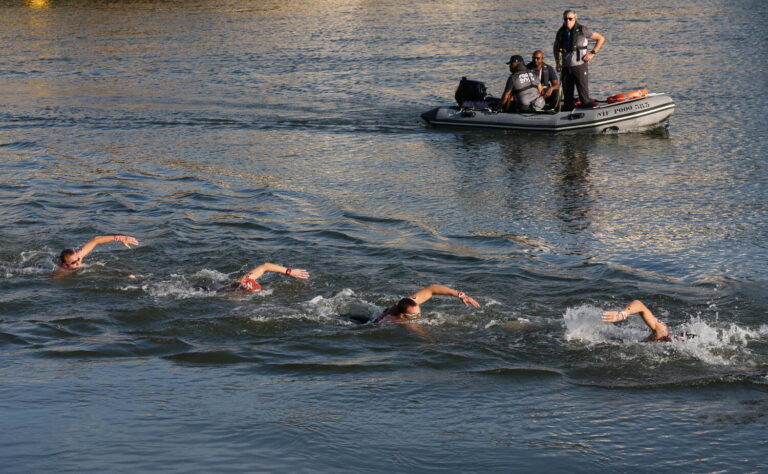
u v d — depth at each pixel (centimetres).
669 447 571
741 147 1667
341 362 752
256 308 902
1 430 579
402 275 1009
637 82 2295
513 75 1892
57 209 1312
